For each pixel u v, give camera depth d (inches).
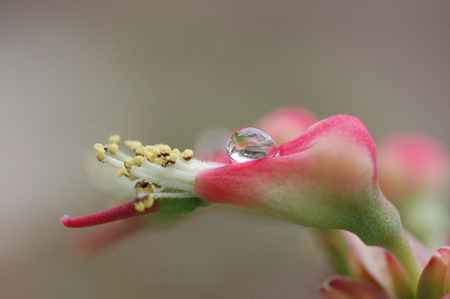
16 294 5.6
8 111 6.3
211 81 6.5
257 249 5.8
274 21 6.8
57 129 6.3
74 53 6.5
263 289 5.6
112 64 6.5
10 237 5.9
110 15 6.7
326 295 3.6
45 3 6.8
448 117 6.4
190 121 6.3
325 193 3.2
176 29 6.7
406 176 4.1
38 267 5.7
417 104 6.5
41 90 6.4
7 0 6.7
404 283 3.5
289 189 3.2
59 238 5.9
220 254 5.8
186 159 3.3
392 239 3.4
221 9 6.8
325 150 3.2
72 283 5.6
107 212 3.3
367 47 6.8
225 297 5.6
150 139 6.2
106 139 6.2
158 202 3.3
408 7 6.9
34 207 6.0
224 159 3.3
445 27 6.8
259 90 6.6
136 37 6.7
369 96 6.5
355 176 3.2
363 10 6.9
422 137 4.2
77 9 6.8
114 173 4.1
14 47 6.5
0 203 5.9
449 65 6.6
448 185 4.1
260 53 6.7
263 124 3.9
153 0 6.8
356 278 3.7
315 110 6.5
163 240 5.8
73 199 6.1
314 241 4.0
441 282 3.3
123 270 5.7
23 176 6.1
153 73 6.5
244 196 3.2
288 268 5.7
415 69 6.6
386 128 6.4
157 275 5.7
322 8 6.9
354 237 3.8
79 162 6.1
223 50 6.7
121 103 6.3
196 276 5.7
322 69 6.7
